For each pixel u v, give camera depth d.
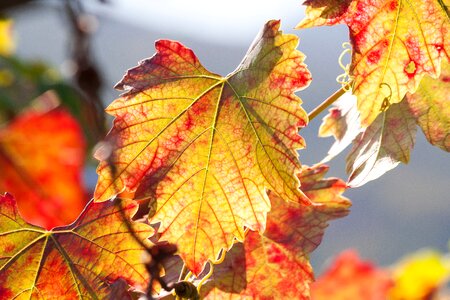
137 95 0.65
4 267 0.66
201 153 0.65
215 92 0.66
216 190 0.65
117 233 0.66
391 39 0.65
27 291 0.66
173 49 0.66
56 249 0.66
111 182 0.65
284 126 0.64
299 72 0.64
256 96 0.65
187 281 0.66
